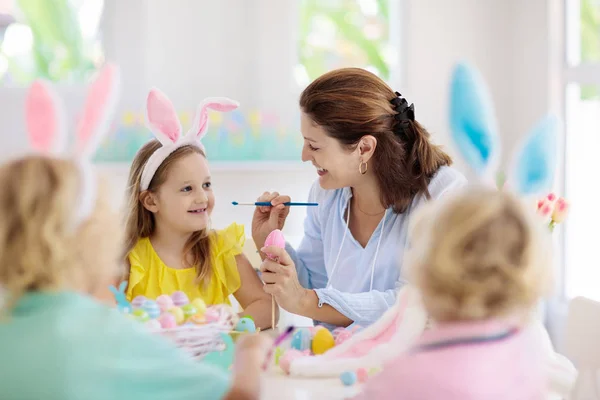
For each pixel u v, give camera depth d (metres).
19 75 2.77
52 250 0.91
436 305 0.94
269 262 1.57
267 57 2.83
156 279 1.70
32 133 1.06
